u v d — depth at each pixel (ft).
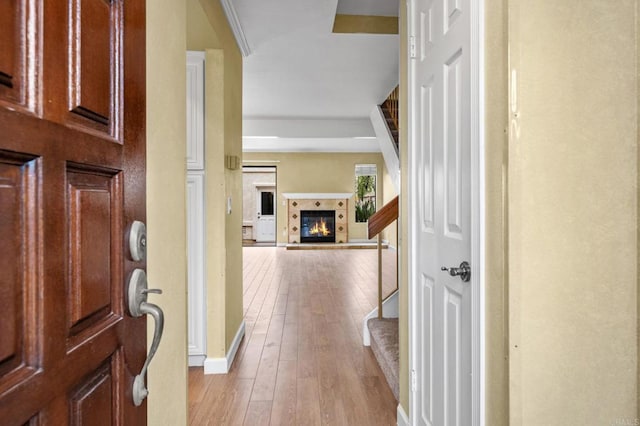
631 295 3.27
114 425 2.16
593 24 3.26
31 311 1.56
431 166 4.95
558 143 3.25
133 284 2.31
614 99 3.26
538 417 3.25
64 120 1.77
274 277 19.02
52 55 1.69
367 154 32.60
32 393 1.55
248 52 11.78
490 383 3.52
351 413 6.72
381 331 9.20
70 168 1.81
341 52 12.33
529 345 3.23
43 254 1.62
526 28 3.22
